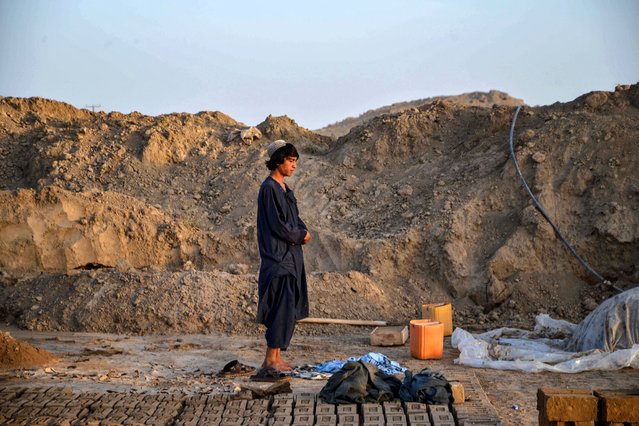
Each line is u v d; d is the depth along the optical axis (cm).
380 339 1073
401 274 1371
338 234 1468
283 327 833
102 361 945
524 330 1123
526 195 1411
